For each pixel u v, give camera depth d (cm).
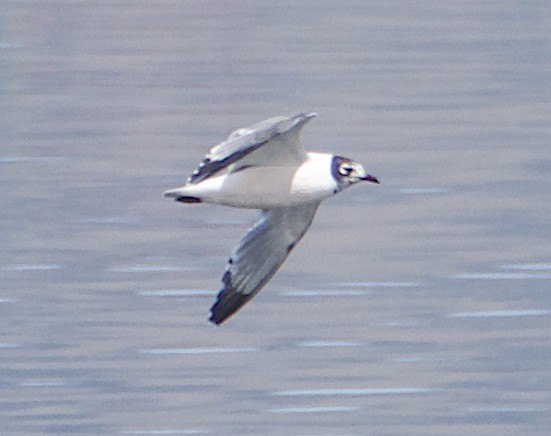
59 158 2369
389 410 1448
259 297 1708
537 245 1900
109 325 1636
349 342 1586
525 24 3556
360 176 977
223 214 2005
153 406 1456
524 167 2295
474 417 1442
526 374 1513
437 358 1545
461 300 1711
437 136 2544
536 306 1681
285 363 1543
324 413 1441
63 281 1767
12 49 3269
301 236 1044
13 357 1558
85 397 1480
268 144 962
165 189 2186
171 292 1736
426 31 3494
